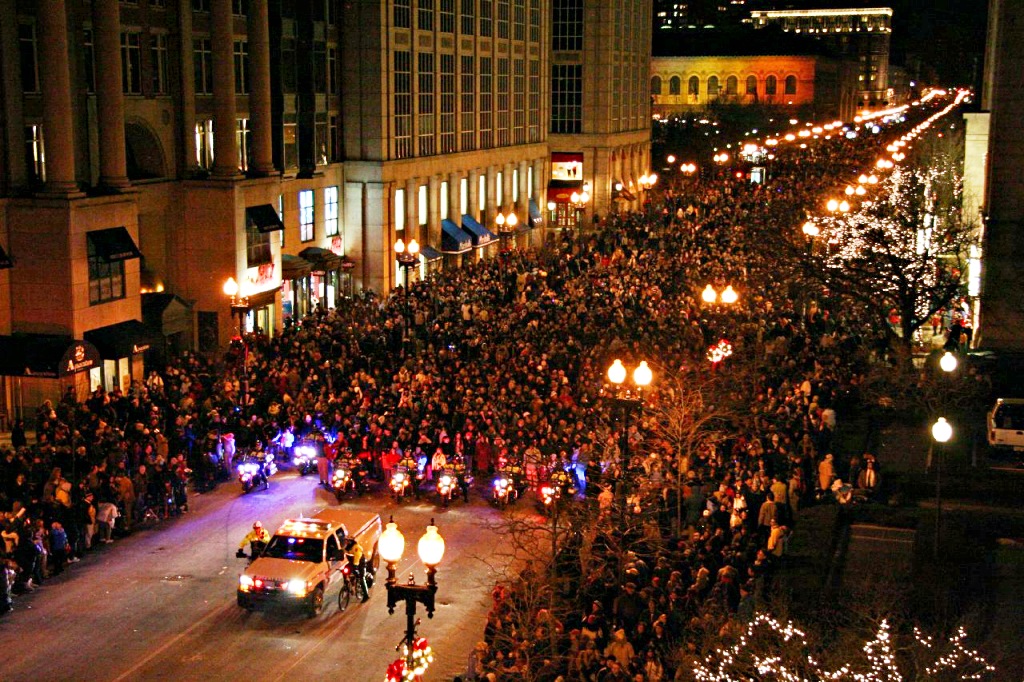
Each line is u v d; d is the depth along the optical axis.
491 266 65.44
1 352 39.69
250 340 44.03
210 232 51.22
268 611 25.86
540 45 93.62
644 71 114.00
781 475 30.77
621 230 82.00
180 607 26.45
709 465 32.22
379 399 37.94
